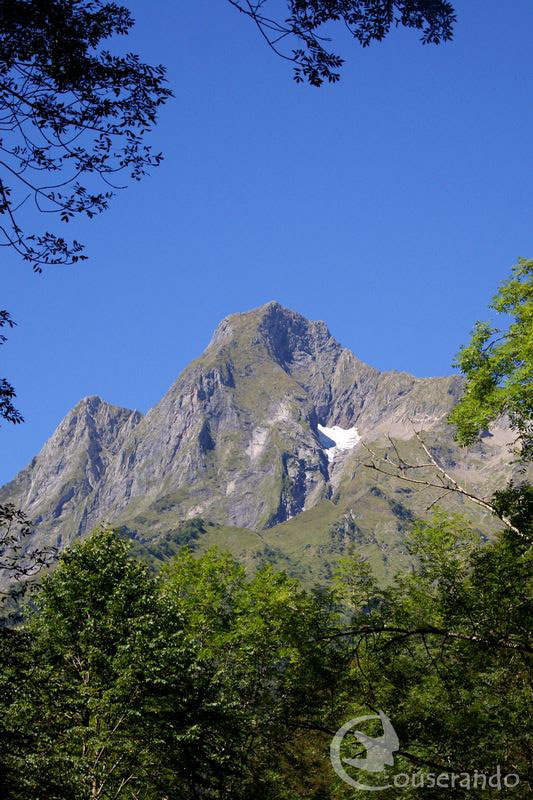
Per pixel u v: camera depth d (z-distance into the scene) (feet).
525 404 74.90
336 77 37.70
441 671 67.15
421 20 36.78
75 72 37.17
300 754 95.20
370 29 36.86
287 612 100.12
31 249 38.86
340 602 99.30
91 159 38.78
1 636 52.95
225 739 97.35
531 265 86.99
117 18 37.50
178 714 96.99
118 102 38.01
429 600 79.71
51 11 36.24
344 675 44.57
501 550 62.44
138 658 95.96
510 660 64.44
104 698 93.35
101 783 91.71
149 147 39.29
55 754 86.28
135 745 94.94
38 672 84.69
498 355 79.30
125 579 111.86
